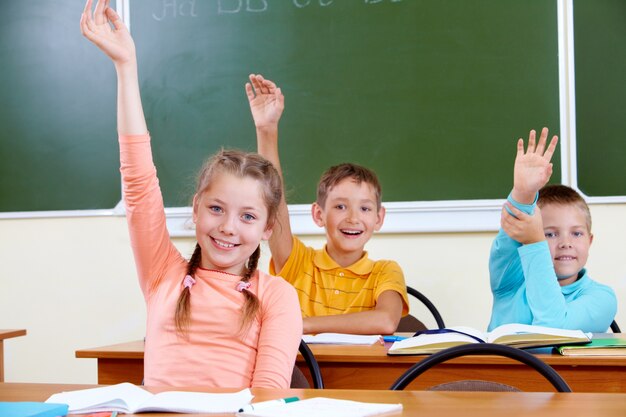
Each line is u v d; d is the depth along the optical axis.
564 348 1.48
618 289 2.72
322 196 2.34
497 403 0.89
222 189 1.37
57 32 3.13
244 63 2.98
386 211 2.84
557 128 2.77
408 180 2.85
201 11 3.02
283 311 1.32
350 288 2.22
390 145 2.87
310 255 2.32
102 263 3.07
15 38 3.16
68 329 3.10
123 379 1.64
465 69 2.83
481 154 2.81
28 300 3.13
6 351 3.15
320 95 2.92
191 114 3.01
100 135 3.08
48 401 0.90
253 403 0.90
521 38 2.80
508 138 2.80
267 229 1.47
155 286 1.40
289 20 2.95
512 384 1.49
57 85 3.12
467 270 2.81
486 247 2.80
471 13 2.83
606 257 2.73
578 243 2.09
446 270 2.82
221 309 1.31
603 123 2.74
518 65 2.80
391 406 0.84
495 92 2.81
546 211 2.10
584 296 2.01
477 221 2.78
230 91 2.99
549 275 1.89
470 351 1.19
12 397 0.96
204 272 1.37
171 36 3.03
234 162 1.40
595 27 2.75
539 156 1.88
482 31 2.82
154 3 3.04
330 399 0.88
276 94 2.32
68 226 3.11
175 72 3.02
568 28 2.76
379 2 2.89
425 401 0.90
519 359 1.16
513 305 2.05
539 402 0.89
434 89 2.85
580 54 2.75
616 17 2.74
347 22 2.91
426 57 2.86
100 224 3.08
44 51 3.14
